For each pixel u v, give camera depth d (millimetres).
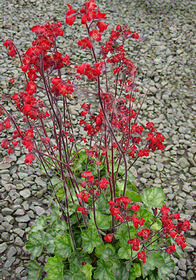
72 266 2152
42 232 2508
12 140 3947
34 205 3199
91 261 2285
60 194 2809
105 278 2094
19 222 3010
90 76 1494
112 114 2033
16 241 2842
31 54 1531
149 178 3666
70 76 4484
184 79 5285
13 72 5070
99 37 1482
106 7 7496
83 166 3121
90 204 2428
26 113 1764
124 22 6863
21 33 6082
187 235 3027
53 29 1641
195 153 3990
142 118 4488
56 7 7242
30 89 1643
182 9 7656
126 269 2188
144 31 6578
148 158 3934
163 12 7469
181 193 3471
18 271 2617
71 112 4414
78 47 5824
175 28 6773
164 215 1877
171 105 4742
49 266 2184
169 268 2279
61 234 2408
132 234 2287
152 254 2256
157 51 5961
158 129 4332
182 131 4324
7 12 6832
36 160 3721
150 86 5078
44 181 3457
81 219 2553
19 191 3320
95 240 2203
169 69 5484
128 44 6098
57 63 1590
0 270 2615
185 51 6016
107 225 2332
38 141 3865
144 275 2189
